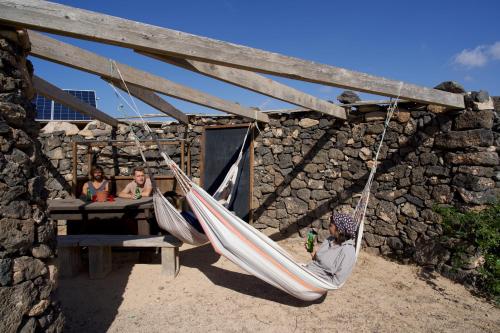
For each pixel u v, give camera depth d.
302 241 5.58
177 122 6.60
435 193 4.29
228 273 4.16
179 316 3.11
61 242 3.77
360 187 5.10
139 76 3.72
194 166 6.61
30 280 1.98
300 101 4.30
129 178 6.25
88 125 6.57
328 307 3.34
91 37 2.38
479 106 3.85
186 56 2.67
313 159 5.55
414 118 4.57
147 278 3.89
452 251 4.02
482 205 3.86
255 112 5.61
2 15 2.00
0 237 1.83
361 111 5.08
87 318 3.00
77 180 6.27
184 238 3.88
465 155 3.97
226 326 2.96
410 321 3.07
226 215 3.31
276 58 2.96
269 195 5.98
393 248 4.73
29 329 1.94
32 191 2.06
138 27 2.50
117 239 3.88
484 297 3.53
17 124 2.03
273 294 3.62
